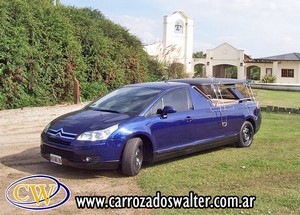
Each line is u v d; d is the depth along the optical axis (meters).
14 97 14.47
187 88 7.75
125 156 6.27
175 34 40.47
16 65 14.39
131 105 7.00
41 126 10.99
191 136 7.50
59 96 16.91
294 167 7.16
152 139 6.69
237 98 9.31
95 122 6.33
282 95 28.03
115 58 21.36
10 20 14.62
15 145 8.52
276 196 5.56
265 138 10.27
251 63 54.91
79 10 20.69
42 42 16.00
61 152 6.17
